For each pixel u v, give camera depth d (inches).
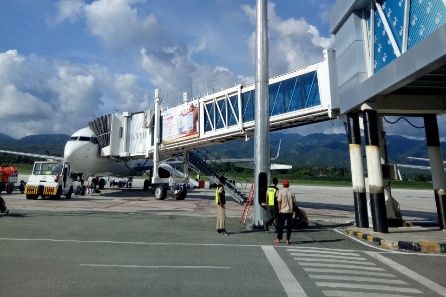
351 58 569.3
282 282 271.9
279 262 343.0
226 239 474.0
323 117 776.9
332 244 462.9
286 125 877.2
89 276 274.8
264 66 593.9
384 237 482.9
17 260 323.0
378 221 528.4
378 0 497.0
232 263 332.8
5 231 482.0
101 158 1525.6
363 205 604.1
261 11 603.2
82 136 1466.5
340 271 315.3
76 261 324.8
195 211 871.7
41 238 437.7
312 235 538.6
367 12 548.7
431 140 609.9
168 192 1304.1
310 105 757.3
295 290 251.8
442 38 330.3
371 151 541.6
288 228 453.7
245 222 666.8
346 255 391.9
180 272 294.4
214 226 599.8
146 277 276.1
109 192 1651.1
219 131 1007.0
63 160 1455.5
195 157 1262.3
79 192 1386.6
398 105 539.2
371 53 522.6
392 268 334.3
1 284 249.9
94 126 1546.5
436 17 369.7
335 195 1914.4
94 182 1722.4
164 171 1397.6
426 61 358.6
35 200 1058.7
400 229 589.0
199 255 365.7
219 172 1214.9
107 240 438.3
